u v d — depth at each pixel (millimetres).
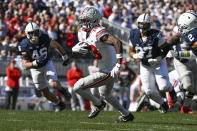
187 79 29000
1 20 47250
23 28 48219
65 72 46719
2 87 42750
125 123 21156
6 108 40062
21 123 20156
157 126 19969
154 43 25188
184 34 24828
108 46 20047
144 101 33500
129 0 64625
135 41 25703
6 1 51844
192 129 18750
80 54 20281
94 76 20250
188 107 30031
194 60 28859
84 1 57688
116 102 21109
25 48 27672
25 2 52750
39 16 50781
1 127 18234
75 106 42406
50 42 27859
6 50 45000
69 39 49094
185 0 71875
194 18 24359
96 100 21766
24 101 42531
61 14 53719
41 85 28859
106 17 57062
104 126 19203
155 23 60375
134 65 46469
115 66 19391
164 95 37688
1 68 44188
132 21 59281
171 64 45125
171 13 66188
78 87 20500
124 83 42125
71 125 19469
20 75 40406
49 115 26500
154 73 25906
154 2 67438
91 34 19906
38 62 27609
